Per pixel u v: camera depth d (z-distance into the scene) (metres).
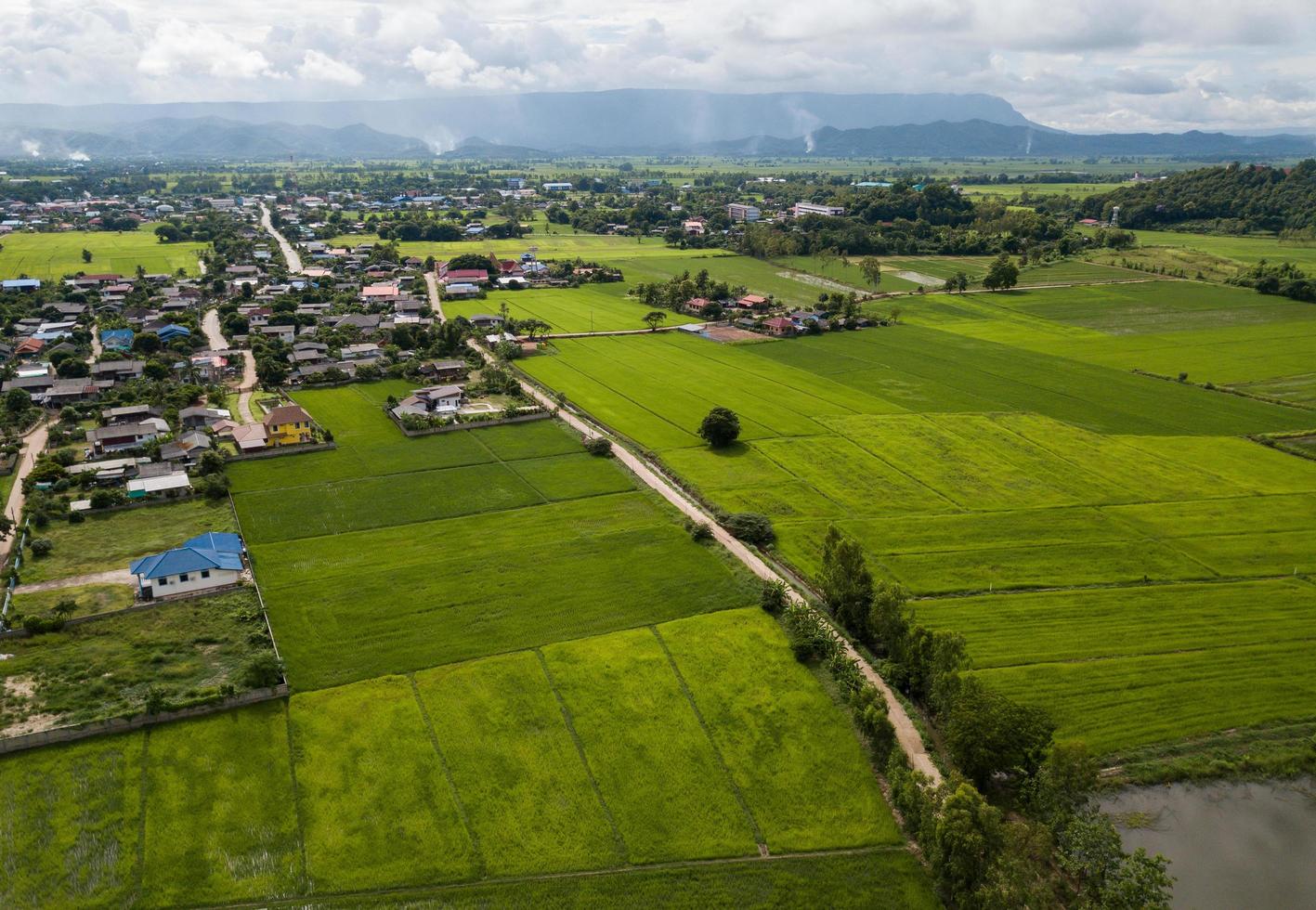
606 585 87.69
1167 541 98.75
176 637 78.44
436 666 74.44
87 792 60.19
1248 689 73.00
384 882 54.03
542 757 64.31
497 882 54.28
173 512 104.19
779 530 100.81
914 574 91.00
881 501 109.38
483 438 130.00
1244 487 114.38
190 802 59.56
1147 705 70.88
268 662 70.12
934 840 54.97
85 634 78.69
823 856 56.59
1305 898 55.03
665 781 62.44
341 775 62.22
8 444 123.69
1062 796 57.75
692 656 76.12
